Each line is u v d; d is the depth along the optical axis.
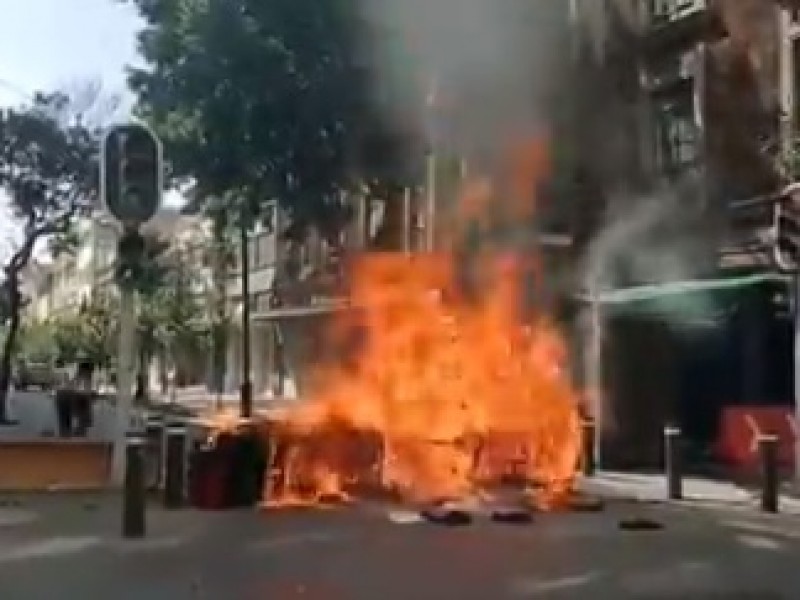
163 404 41.88
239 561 10.31
